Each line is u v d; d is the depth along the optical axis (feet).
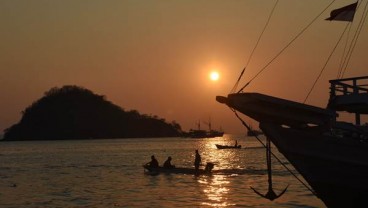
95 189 158.51
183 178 188.03
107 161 350.84
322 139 76.07
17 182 192.75
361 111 84.64
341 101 81.20
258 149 542.16
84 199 133.28
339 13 87.35
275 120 74.79
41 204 125.49
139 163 315.37
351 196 78.59
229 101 73.67
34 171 260.83
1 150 655.35
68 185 175.01
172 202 123.44
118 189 156.46
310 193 134.41
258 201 121.80
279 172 209.77
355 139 78.95
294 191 140.05
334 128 78.74
